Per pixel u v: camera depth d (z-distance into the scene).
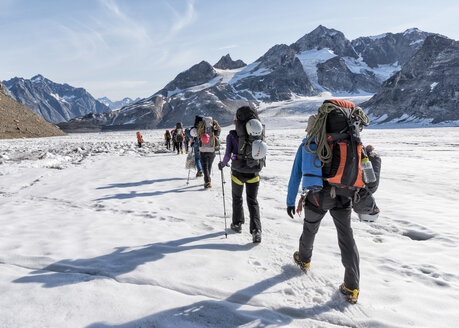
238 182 4.42
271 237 4.36
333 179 2.60
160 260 3.48
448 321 2.44
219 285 2.94
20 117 74.50
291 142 30.30
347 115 2.63
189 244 4.04
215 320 2.39
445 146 23.00
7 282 2.91
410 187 8.01
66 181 8.91
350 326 2.41
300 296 2.79
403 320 2.45
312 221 2.93
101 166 12.28
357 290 2.67
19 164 12.35
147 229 4.68
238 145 4.26
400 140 31.48
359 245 4.16
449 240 4.27
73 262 3.40
